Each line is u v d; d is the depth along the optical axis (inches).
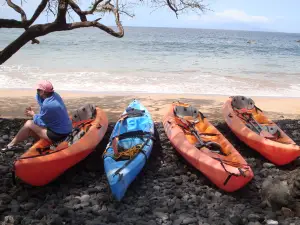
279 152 269.1
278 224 184.7
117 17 319.9
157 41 2116.1
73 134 279.4
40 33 287.6
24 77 664.4
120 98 525.0
